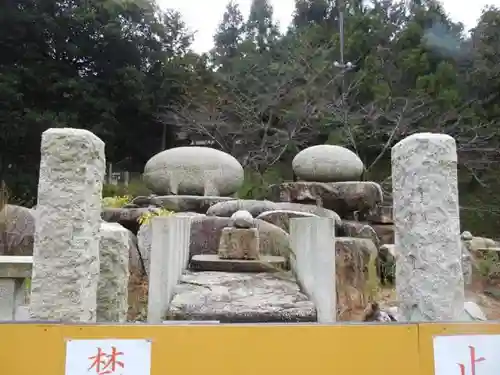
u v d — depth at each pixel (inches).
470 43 766.5
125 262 148.1
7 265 156.8
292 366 69.1
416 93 639.8
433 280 118.7
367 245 237.8
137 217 290.8
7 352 67.4
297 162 414.3
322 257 159.9
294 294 176.9
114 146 721.0
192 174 366.0
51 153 113.7
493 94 695.7
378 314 213.2
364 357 69.9
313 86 665.0
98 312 141.2
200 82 741.3
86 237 113.9
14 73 619.2
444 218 120.7
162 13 790.5
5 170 610.5
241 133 665.0
